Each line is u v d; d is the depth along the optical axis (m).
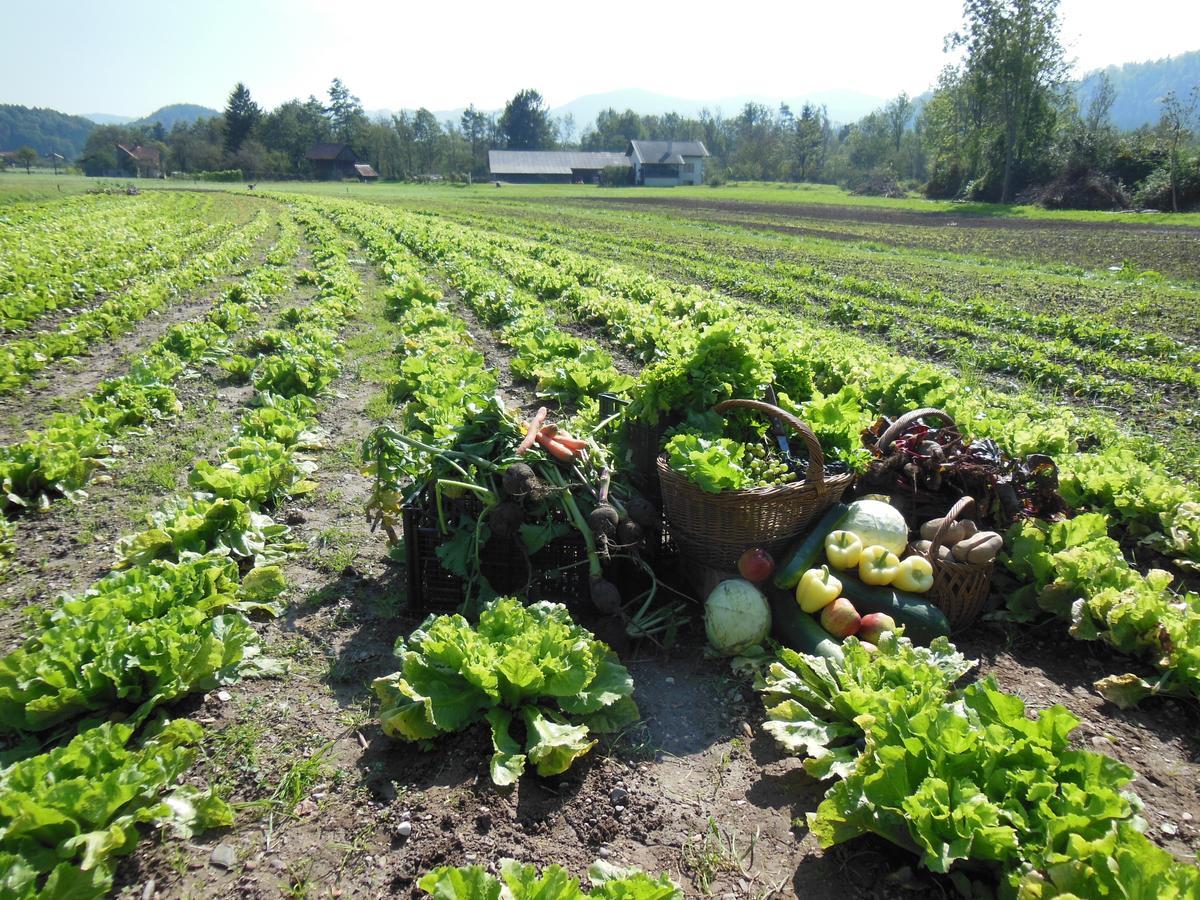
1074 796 3.34
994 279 26.41
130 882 3.59
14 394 11.81
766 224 50.31
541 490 5.31
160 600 5.17
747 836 3.93
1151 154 64.81
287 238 32.41
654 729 4.68
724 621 5.12
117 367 13.73
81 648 4.58
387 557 6.70
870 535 5.39
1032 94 69.88
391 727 4.32
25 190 73.19
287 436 9.08
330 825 3.95
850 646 4.62
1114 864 3.01
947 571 5.33
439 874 3.07
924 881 3.58
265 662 5.14
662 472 5.53
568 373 10.95
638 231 44.25
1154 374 13.70
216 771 4.29
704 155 133.12
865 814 3.59
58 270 21.86
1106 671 5.29
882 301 22.30
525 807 4.07
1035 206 64.56
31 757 4.18
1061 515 6.34
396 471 5.96
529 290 21.17
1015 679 5.21
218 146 142.62
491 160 139.00
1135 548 7.04
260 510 7.57
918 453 6.20
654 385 6.09
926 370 9.31
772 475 5.45
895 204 74.00
